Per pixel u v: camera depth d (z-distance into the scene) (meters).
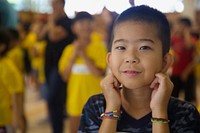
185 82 4.96
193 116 1.20
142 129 1.19
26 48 6.55
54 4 3.92
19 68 3.83
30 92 7.53
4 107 2.75
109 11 4.89
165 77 1.15
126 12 1.18
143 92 1.19
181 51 4.75
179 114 1.20
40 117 5.50
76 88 3.25
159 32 1.16
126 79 1.15
